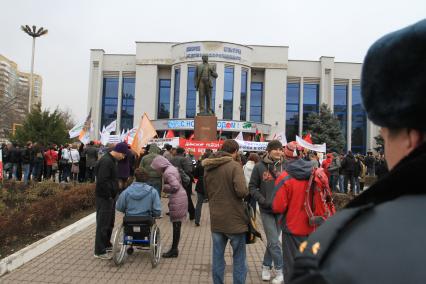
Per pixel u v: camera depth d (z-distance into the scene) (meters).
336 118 47.28
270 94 49.78
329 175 17.19
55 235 7.59
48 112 31.22
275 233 5.44
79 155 18.53
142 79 50.12
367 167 23.20
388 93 0.90
